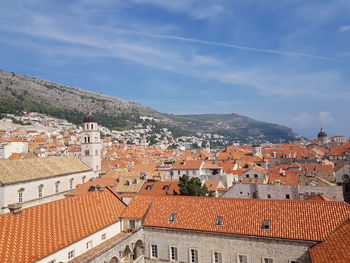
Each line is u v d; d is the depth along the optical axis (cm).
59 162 7806
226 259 3512
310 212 3372
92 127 9544
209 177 7575
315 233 3109
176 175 8638
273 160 11225
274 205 3622
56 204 3809
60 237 3328
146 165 10569
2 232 2938
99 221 3975
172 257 3850
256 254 3353
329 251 2691
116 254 3559
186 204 4106
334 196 5066
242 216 3622
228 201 3925
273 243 3272
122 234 4150
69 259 3325
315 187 5197
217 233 3538
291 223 3322
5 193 5631
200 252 3656
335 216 3219
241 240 3438
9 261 2691
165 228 3856
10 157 11056
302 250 3125
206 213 3841
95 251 3578
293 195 5288
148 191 6047
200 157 14000
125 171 8562
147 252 4009
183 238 3769
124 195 5038
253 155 13075
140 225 4075
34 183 6394
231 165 9550
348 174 6475
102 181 6669
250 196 5638
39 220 3388
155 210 4184
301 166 8150
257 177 7412
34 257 2883
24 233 3095
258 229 3384
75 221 3719
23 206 6038
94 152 9488
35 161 7094
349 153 11456
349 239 2655
